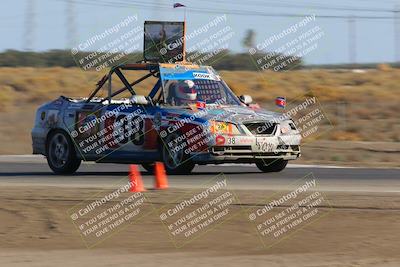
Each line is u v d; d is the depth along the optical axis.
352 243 16.81
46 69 104.06
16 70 103.69
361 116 68.75
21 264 15.04
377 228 18.16
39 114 29.95
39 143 29.84
